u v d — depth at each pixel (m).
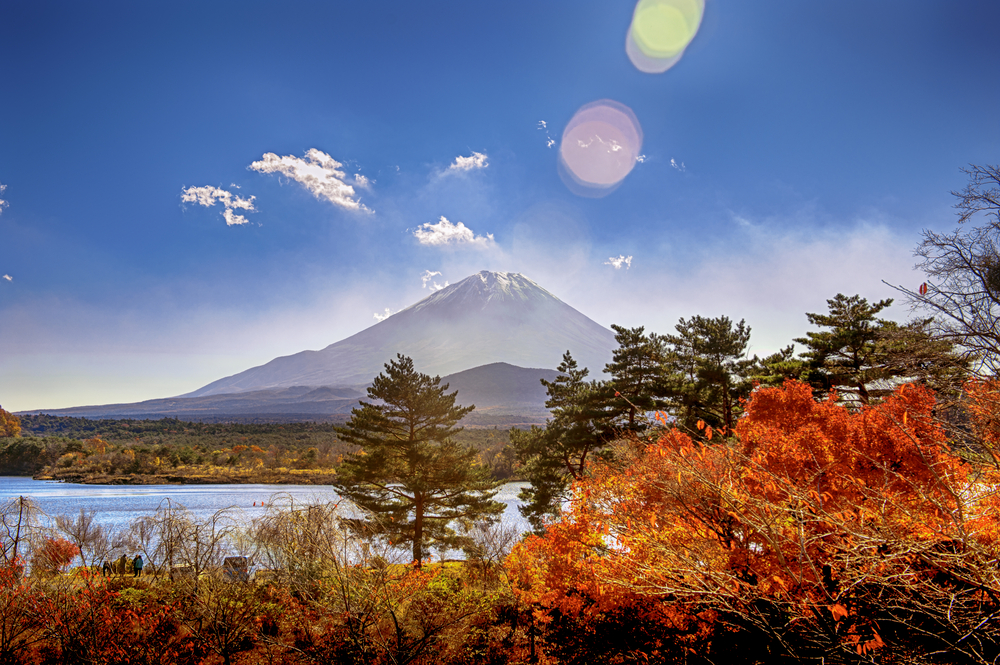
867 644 5.13
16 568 10.69
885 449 7.44
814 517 5.64
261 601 10.46
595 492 9.63
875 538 4.84
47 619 10.22
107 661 10.04
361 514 11.25
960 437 6.52
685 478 7.55
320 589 10.09
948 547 5.15
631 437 9.80
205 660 10.09
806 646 5.73
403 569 11.37
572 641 9.58
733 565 6.73
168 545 10.83
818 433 8.34
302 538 10.34
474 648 10.67
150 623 10.36
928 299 10.66
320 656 9.77
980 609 4.54
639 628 8.66
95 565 11.16
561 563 10.01
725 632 7.28
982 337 9.83
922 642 5.13
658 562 7.39
